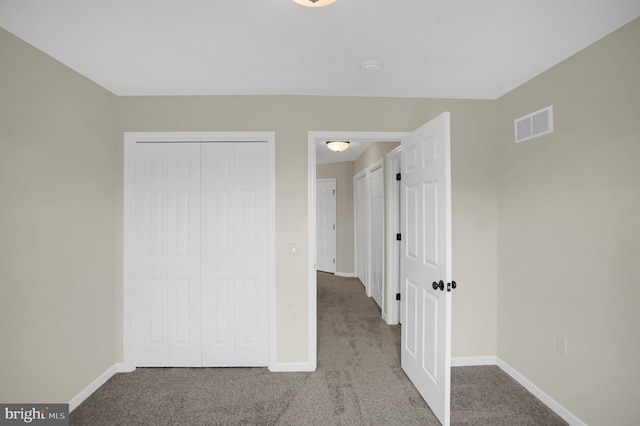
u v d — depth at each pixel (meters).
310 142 2.57
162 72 2.14
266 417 1.97
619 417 1.62
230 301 2.59
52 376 1.90
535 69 2.10
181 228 2.59
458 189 2.62
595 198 1.75
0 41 1.60
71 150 2.06
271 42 1.79
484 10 1.50
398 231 3.62
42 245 1.84
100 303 2.33
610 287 1.66
